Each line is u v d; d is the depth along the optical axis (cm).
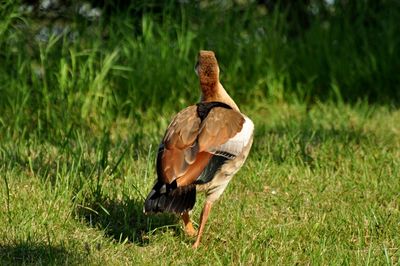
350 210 1162
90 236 1034
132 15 2002
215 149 941
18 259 948
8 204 1059
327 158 1416
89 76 1678
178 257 990
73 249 976
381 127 1706
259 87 1992
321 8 2220
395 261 987
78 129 1573
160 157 933
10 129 1558
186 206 897
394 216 1134
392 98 2003
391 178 1299
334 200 1216
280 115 1850
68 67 1667
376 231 1082
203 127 951
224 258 967
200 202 1166
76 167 1198
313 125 1705
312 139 1556
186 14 2009
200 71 1067
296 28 2211
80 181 1170
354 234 1079
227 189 1247
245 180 1296
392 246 1038
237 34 2011
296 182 1303
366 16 2198
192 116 972
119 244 1005
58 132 1541
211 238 1058
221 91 1077
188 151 926
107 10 1956
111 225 1088
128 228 1062
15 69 1658
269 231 1062
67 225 1059
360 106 1930
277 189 1270
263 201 1209
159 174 912
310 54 2048
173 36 1967
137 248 1009
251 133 1003
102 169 1266
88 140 1520
